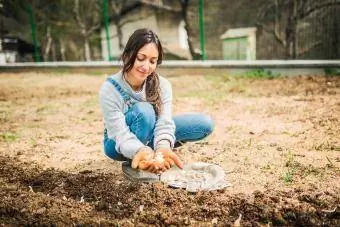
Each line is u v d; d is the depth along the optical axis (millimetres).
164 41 18312
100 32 17891
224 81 8930
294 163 3445
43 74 11797
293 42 11219
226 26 12883
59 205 2695
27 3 16094
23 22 16328
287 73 9500
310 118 5051
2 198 2805
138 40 2676
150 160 2525
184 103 6500
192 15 15352
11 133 4855
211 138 4328
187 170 3254
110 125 2803
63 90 8469
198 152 3844
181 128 3209
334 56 10336
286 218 2463
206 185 2934
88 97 7469
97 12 17688
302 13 10898
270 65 9633
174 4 17953
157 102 2930
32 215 2547
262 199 2699
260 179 3127
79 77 10812
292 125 4766
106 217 2537
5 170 3473
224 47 12852
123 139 2713
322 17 10391
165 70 10703
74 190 2984
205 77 9734
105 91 2811
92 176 3254
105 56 17953
